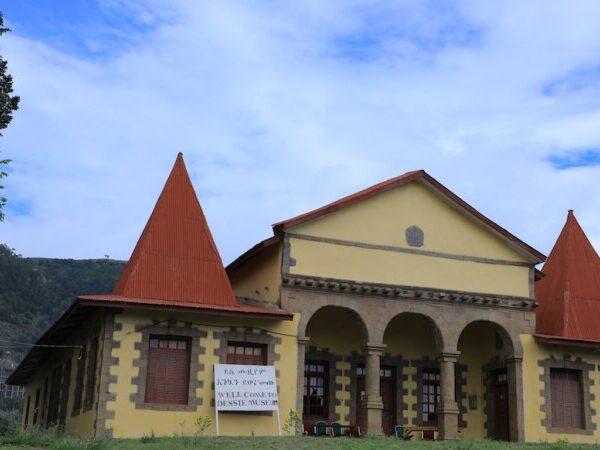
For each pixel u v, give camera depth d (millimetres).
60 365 34188
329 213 29594
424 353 33656
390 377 33125
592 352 32406
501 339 32688
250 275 31672
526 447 23406
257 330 27344
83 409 26844
